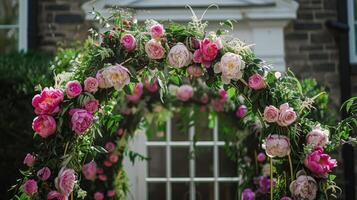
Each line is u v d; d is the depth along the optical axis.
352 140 3.77
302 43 6.88
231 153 5.62
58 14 6.88
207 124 6.12
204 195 6.80
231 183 6.77
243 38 6.74
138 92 5.36
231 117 5.58
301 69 6.85
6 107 5.76
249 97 3.73
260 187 5.33
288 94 3.74
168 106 5.60
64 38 6.85
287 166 3.76
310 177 3.61
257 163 5.45
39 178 3.54
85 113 3.50
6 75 5.74
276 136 3.62
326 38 6.91
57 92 3.55
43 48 6.86
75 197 3.91
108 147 5.30
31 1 6.87
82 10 6.86
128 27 3.80
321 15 6.93
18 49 7.05
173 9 6.64
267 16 6.65
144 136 6.81
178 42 3.74
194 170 6.82
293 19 6.77
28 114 5.76
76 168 3.64
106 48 3.69
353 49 7.09
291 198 3.70
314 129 3.68
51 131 3.53
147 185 6.81
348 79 6.82
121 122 5.41
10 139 5.77
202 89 5.58
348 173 6.68
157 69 3.78
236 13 6.67
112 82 3.57
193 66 3.77
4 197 5.75
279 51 6.71
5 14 7.14
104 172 5.36
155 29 3.70
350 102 3.85
